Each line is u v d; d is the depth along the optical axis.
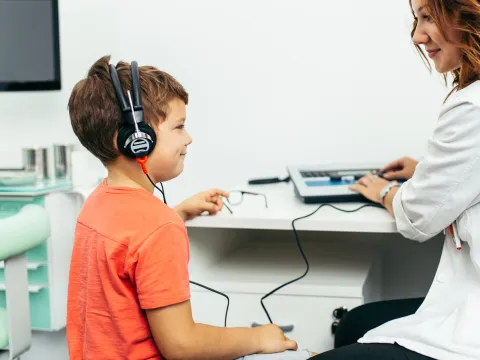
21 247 1.11
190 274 1.20
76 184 1.62
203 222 1.12
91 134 0.83
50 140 1.94
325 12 1.72
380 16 1.68
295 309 1.17
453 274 0.94
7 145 1.97
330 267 1.33
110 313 0.78
